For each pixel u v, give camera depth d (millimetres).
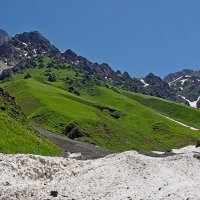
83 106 163625
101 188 32500
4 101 84438
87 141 119125
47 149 64938
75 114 145625
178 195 27828
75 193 30672
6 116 69562
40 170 40625
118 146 127188
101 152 88062
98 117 149250
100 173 37469
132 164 40281
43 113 145500
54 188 31734
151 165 40656
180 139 176750
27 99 175500
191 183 33188
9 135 59156
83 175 37500
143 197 28672
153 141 153500
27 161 41188
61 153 70375
